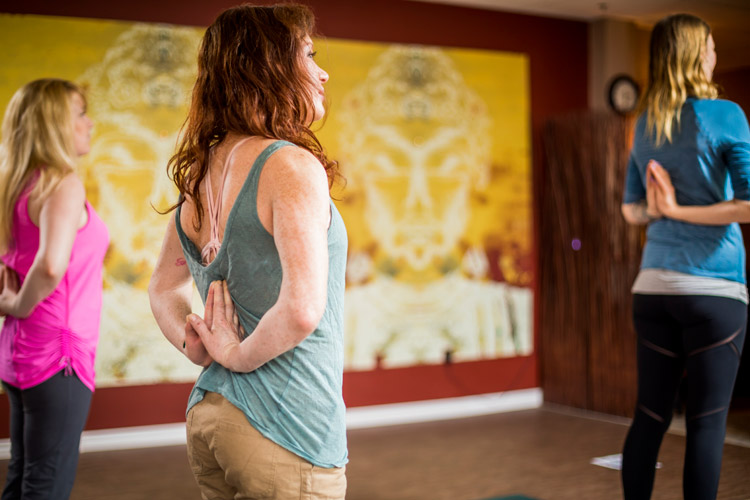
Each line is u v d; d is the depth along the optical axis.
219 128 1.28
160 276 1.41
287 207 1.16
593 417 5.05
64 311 1.85
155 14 4.52
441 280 5.20
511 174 5.42
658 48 2.31
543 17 5.63
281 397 1.19
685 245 2.21
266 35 1.25
